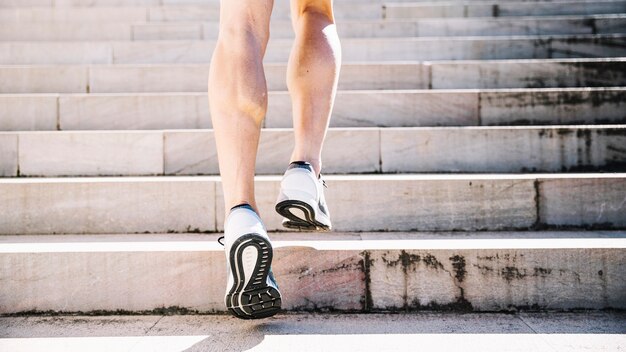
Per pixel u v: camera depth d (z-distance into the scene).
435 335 1.06
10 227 1.52
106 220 1.53
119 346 1.01
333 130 1.90
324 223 1.12
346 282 1.23
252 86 1.03
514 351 0.97
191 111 2.20
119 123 2.20
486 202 1.54
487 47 2.88
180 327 1.12
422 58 2.89
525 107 2.17
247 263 0.95
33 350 0.99
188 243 1.34
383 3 3.67
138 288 1.22
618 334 1.06
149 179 1.63
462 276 1.23
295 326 1.12
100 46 2.93
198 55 2.95
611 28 3.11
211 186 1.54
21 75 2.52
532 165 1.88
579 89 2.16
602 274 1.22
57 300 1.22
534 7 3.50
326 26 1.20
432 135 1.90
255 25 1.08
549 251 1.23
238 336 1.06
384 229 1.53
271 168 1.88
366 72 2.50
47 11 3.47
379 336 1.05
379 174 1.88
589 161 1.87
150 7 3.54
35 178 1.84
